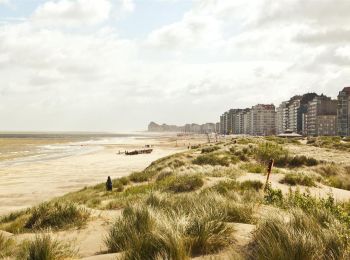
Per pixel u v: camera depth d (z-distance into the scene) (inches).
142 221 289.0
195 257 205.9
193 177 740.0
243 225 275.1
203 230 230.5
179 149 4682.6
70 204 438.9
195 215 267.4
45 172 2036.2
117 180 1193.4
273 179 833.5
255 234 228.8
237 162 1327.5
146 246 210.7
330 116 6958.7
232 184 671.1
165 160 1722.4
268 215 245.8
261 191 620.7
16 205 1071.6
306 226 224.7
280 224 217.8
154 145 5841.5
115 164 2564.0
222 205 342.0
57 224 400.2
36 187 1460.4
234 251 209.2
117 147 5241.1
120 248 249.3
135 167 2327.8
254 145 1660.9
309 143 2522.1
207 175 853.8
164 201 442.3
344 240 200.4
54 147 5142.7
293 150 1755.7
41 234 288.0
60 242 270.1
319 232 212.5
